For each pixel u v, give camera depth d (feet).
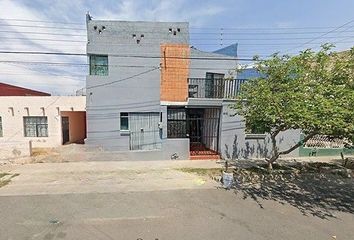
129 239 17.39
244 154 44.78
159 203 24.26
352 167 39.17
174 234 18.20
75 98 56.54
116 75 48.29
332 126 21.67
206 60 52.47
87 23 47.19
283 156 45.88
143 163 40.68
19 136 55.98
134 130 49.32
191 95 46.93
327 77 25.62
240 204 24.43
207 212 22.33
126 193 26.94
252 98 28.66
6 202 24.08
